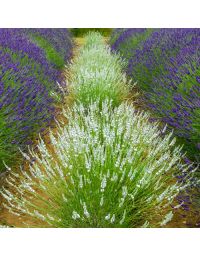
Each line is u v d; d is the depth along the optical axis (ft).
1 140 12.41
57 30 41.75
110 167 9.52
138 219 9.66
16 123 13.23
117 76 21.56
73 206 9.10
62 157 9.84
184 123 13.28
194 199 10.29
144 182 9.35
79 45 46.44
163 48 23.06
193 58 17.51
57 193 10.20
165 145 12.48
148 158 10.31
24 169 12.63
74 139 10.12
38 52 23.62
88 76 18.47
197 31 23.70
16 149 12.87
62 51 32.17
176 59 19.06
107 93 17.84
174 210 10.44
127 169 9.68
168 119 14.75
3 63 16.30
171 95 16.07
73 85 19.11
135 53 26.76
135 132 11.58
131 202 9.27
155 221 9.91
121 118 13.26
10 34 24.58
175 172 12.00
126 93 19.69
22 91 15.19
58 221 8.71
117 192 9.18
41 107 16.44
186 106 14.07
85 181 8.94
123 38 35.94
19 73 16.62
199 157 12.12
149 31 32.24
